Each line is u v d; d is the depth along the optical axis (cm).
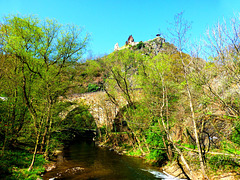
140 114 1681
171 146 1371
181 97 1305
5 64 1067
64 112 1873
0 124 1059
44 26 1293
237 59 705
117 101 2480
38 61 1309
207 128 1237
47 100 1258
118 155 1981
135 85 2008
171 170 1252
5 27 1158
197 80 817
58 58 1365
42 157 1448
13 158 1162
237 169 925
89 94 3181
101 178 1134
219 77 817
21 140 1312
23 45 1167
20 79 1173
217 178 930
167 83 1259
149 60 1373
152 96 1483
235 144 1020
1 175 873
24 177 956
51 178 1084
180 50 845
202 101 941
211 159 1066
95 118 3180
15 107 1159
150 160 1576
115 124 3083
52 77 1255
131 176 1178
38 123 1291
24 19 1212
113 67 1978
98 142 3141
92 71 1812
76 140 3625
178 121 1345
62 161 1595
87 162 1608
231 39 673
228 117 1058
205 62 802
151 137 1477
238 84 744
